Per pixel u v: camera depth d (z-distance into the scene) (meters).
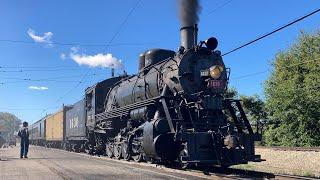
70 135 33.91
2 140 49.44
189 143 12.86
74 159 20.72
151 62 18.20
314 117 30.08
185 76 14.71
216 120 14.23
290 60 34.59
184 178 11.37
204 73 14.68
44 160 19.91
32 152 31.53
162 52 18.39
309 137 30.12
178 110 13.98
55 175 12.41
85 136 27.39
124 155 18.98
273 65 35.56
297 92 30.36
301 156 20.19
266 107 33.47
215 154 13.03
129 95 19.30
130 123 18.50
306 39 35.03
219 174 12.27
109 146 21.95
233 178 11.29
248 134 13.59
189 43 15.49
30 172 13.43
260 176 12.09
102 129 23.02
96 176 12.05
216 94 14.56
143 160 17.28
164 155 14.31
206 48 15.34
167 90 15.42
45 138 52.03
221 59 15.59
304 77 33.09
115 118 21.22
